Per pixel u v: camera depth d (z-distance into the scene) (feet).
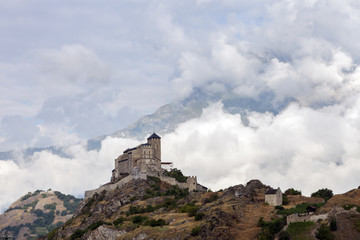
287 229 640.17
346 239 586.86
